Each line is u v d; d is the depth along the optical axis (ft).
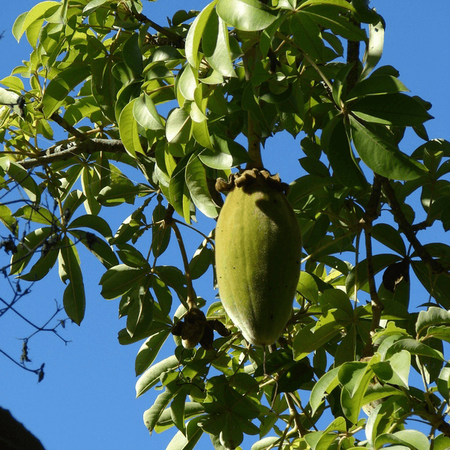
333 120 11.73
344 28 10.80
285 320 8.90
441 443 9.63
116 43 14.05
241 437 13.46
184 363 14.05
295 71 13.09
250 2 9.27
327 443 10.64
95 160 16.25
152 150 14.14
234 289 8.84
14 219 14.29
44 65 14.25
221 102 11.00
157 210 15.34
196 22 9.50
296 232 9.14
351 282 13.88
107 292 13.70
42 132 15.42
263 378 14.92
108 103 13.92
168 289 14.07
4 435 5.91
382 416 9.76
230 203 9.36
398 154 10.54
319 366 14.44
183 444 14.06
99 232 14.65
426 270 14.10
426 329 11.93
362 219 13.25
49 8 13.76
